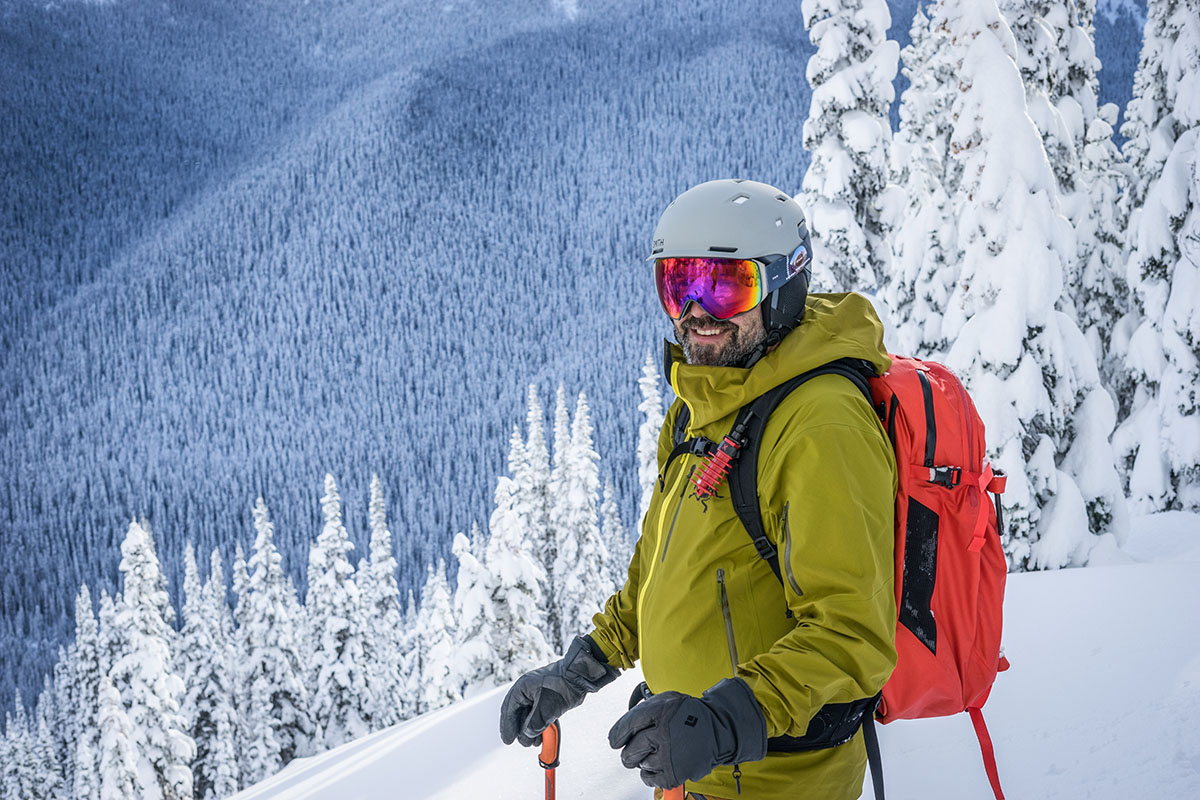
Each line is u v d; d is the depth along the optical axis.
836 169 16.25
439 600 38.72
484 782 4.81
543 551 39.28
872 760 2.01
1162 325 18.36
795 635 1.75
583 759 4.75
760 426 1.95
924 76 23.23
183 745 32.66
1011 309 12.12
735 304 2.04
